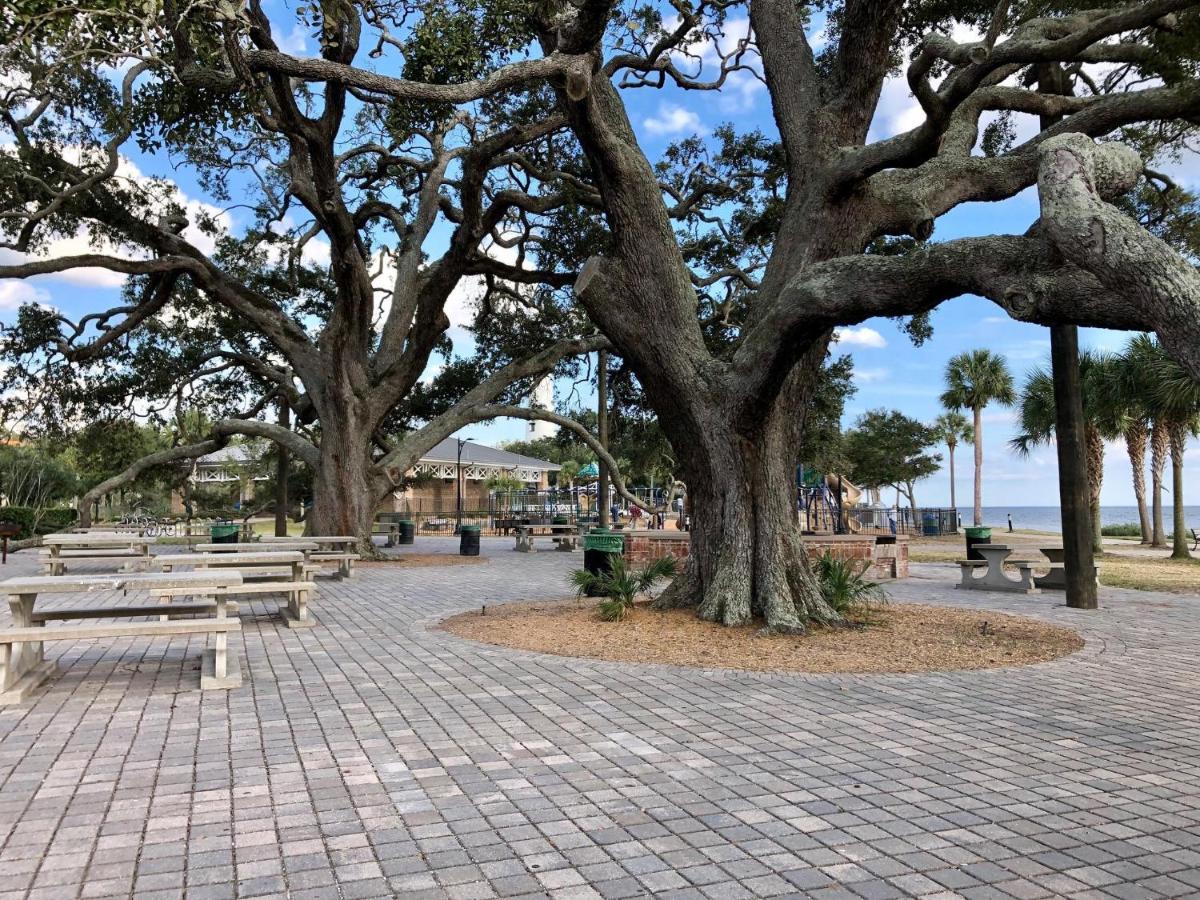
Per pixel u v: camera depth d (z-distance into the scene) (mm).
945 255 6270
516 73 7941
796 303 7855
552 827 3963
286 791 4445
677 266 10375
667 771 4801
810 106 10414
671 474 48719
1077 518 12406
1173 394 24031
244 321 24766
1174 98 8312
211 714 6062
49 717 5957
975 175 10164
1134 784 4613
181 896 3248
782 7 10922
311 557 16031
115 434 27953
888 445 48500
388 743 5336
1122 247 4184
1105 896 3281
